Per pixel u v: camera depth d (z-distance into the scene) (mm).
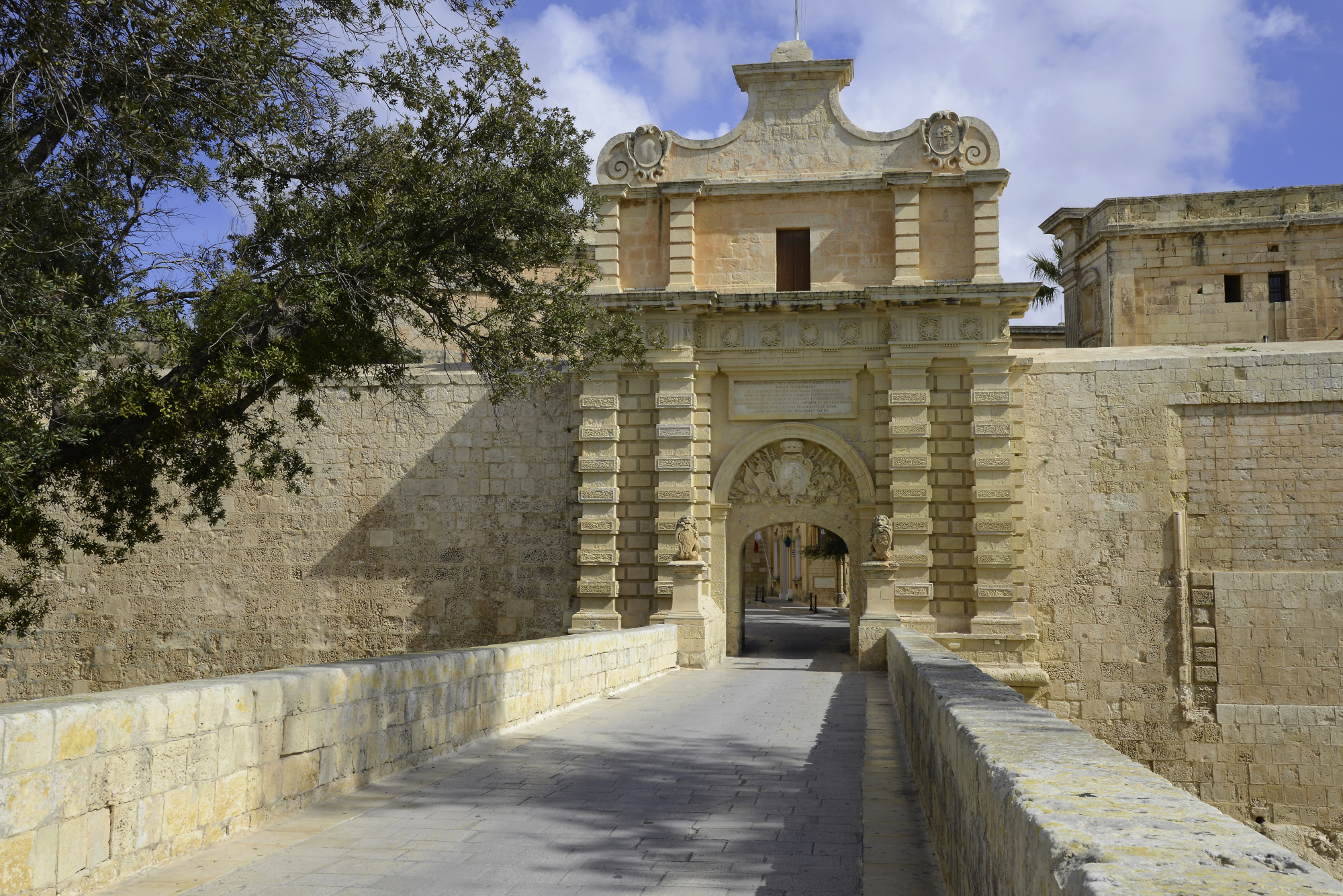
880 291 28172
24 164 15375
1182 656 27703
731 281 29969
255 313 17266
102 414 16578
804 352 29281
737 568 30312
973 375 28328
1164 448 28375
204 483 20453
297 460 21219
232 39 15383
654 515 29797
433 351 33250
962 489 28516
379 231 17703
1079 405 28906
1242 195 39281
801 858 7766
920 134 29375
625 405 30125
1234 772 27203
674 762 12047
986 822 4711
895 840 8242
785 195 29828
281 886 6965
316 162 17547
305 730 9445
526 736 14117
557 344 19938
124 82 15258
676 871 7387
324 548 32219
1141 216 40031
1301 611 27266
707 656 27125
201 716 7977
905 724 13875
